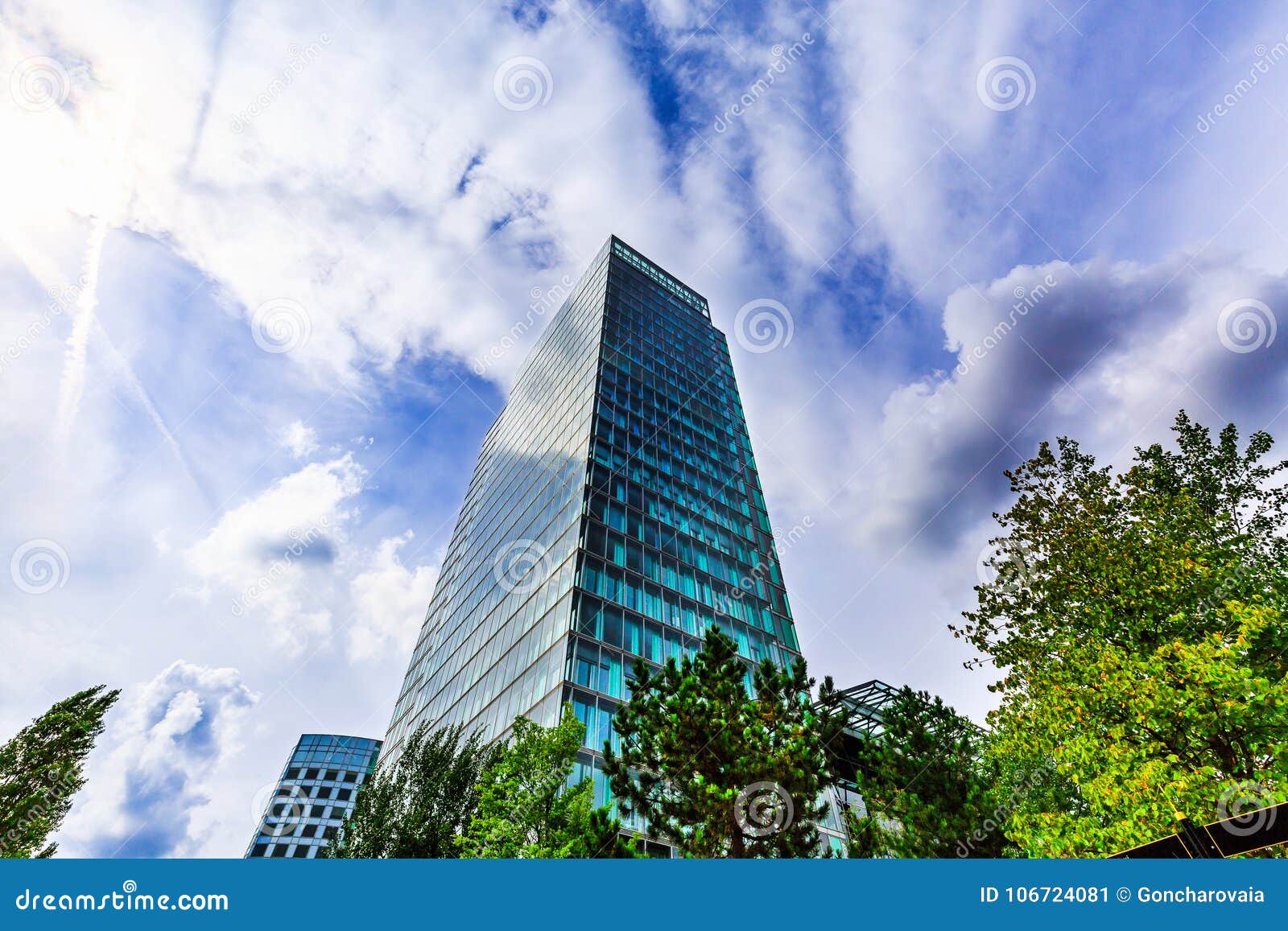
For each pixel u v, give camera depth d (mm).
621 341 56188
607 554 36906
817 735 13234
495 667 37469
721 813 12102
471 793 20812
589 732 27000
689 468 49844
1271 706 10891
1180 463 19250
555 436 51000
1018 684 15672
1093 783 12383
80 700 27688
